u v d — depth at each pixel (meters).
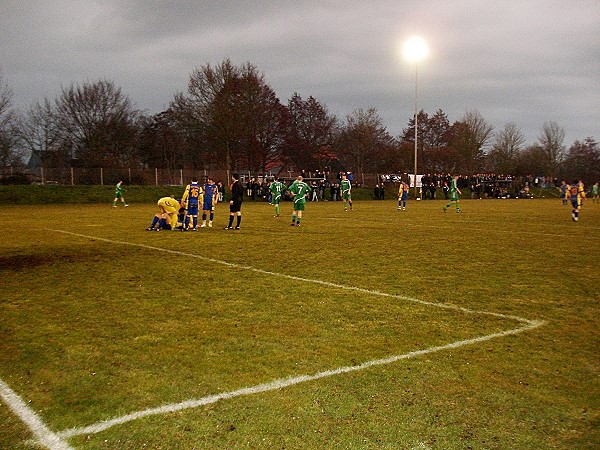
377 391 4.55
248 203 45.47
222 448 3.62
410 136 92.44
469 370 5.06
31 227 20.06
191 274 10.15
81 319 6.87
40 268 10.83
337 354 5.50
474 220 24.84
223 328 6.45
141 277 9.84
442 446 3.66
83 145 63.38
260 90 60.78
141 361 5.29
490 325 6.61
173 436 3.78
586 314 7.16
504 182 65.88
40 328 6.46
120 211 31.02
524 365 5.20
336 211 32.75
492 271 10.52
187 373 4.96
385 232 18.73
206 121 56.38
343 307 7.50
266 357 5.41
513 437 3.79
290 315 7.06
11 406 4.27
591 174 89.62
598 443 3.71
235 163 68.06
